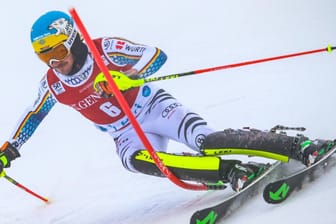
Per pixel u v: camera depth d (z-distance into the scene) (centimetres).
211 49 3259
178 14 4456
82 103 1324
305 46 2773
